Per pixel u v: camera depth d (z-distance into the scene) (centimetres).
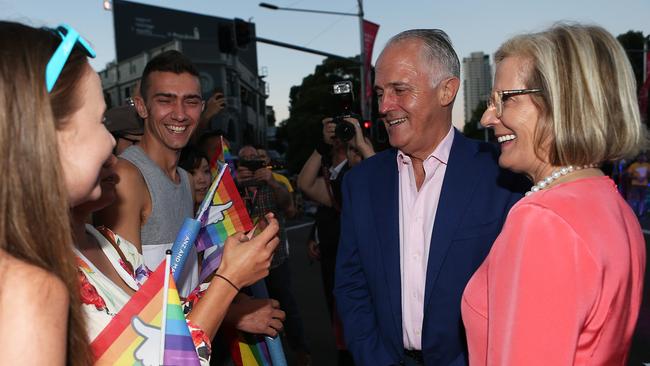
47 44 92
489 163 197
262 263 155
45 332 82
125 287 157
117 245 168
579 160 126
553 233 113
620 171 1391
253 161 445
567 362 110
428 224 202
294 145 3475
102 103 104
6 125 85
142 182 203
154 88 226
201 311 148
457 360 190
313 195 391
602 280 112
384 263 205
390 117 203
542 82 128
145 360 118
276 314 211
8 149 86
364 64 1652
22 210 87
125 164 198
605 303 113
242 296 216
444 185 197
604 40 126
